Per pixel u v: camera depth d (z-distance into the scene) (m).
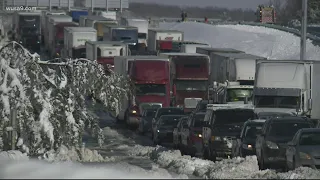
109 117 146.12
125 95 73.75
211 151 81.19
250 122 78.62
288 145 65.94
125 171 53.19
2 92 67.25
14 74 67.62
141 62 130.62
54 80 70.00
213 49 154.62
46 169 52.81
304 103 101.81
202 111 98.75
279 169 71.06
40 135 67.69
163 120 106.19
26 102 67.38
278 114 94.81
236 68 128.38
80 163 63.31
